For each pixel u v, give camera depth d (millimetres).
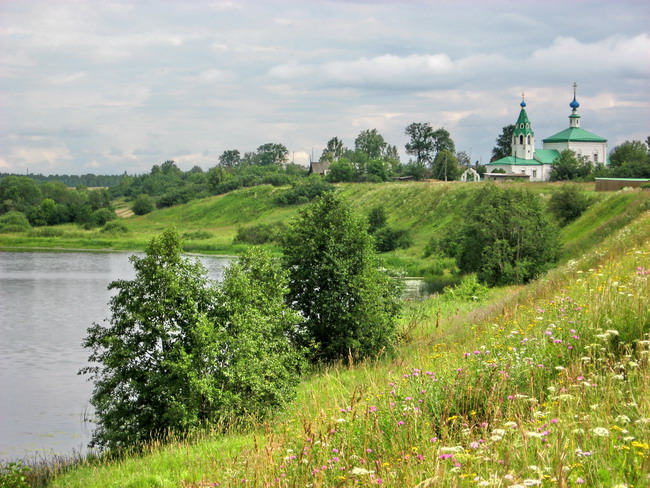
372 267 30516
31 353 35969
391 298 31281
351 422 8742
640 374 8445
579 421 7293
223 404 18703
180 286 20078
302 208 31500
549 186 101188
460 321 27609
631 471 6090
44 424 23922
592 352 10141
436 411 9148
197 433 17328
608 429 6809
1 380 30250
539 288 24094
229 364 19531
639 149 138750
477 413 8945
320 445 8312
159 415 19250
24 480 16562
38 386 29297
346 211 30891
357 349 27328
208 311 20578
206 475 11297
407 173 183625
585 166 138250
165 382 18844
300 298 29656
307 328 28328
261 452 9328
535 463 6496
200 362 19125
